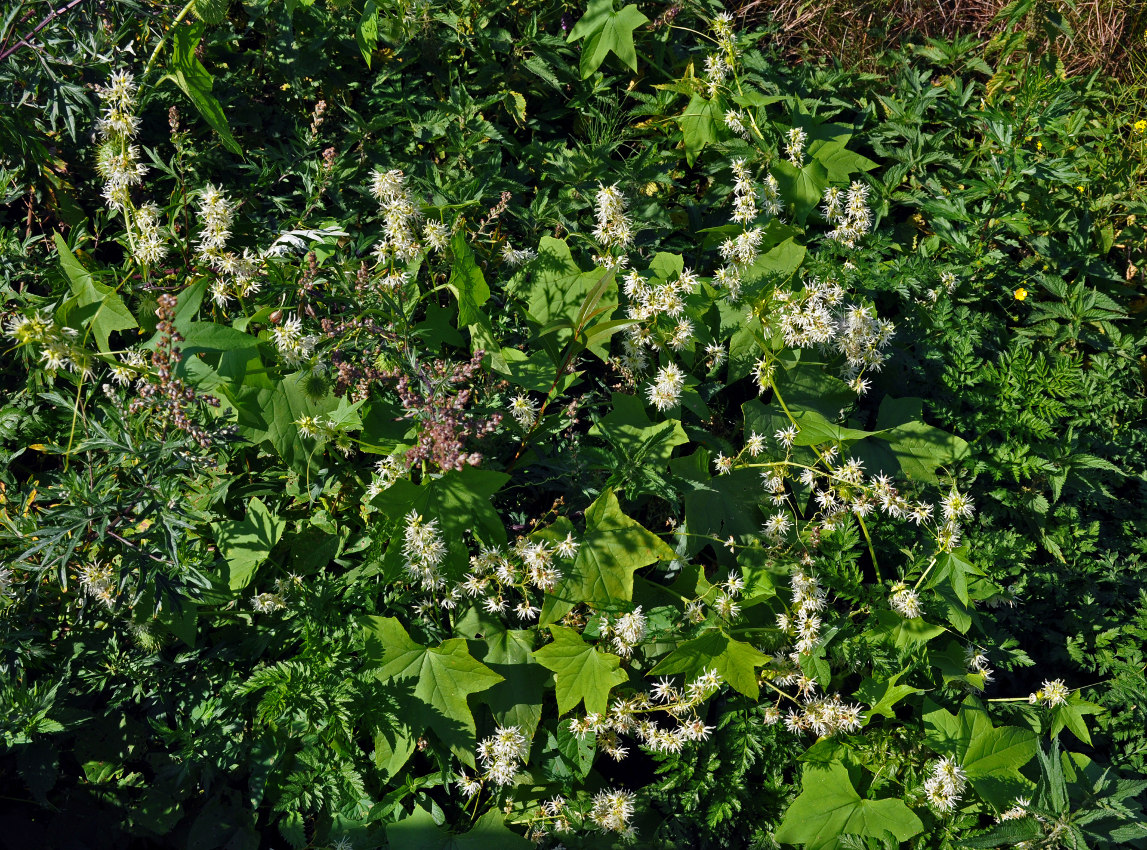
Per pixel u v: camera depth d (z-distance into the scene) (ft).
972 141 5.16
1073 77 5.71
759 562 3.89
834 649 3.78
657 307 3.99
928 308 4.54
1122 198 5.13
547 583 3.59
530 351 4.11
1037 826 3.49
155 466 3.35
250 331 3.82
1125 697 3.93
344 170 4.27
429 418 3.49
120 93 3.67
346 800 3.54
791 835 3.56
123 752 3.70
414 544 3.51
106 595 3.51
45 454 3.94
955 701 3.78
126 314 3.58
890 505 3.79
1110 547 4.41
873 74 5.29
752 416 4.06
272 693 3.46
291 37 4.42
